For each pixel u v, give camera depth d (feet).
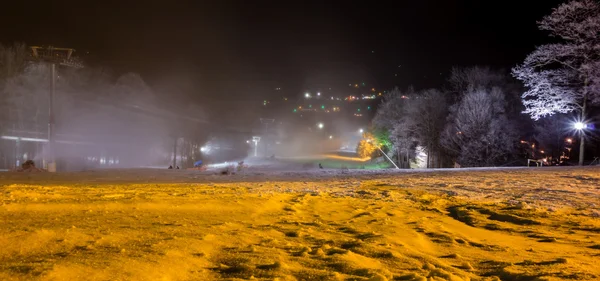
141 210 25.49
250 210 27.94
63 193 35.37
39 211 23.57
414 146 186.39
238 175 80.74
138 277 11.59
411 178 62.23
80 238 16.08
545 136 140.36
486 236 23.76
